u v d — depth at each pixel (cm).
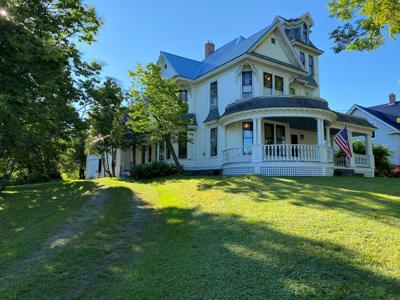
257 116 1700
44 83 1105
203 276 459
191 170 2261
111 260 575
